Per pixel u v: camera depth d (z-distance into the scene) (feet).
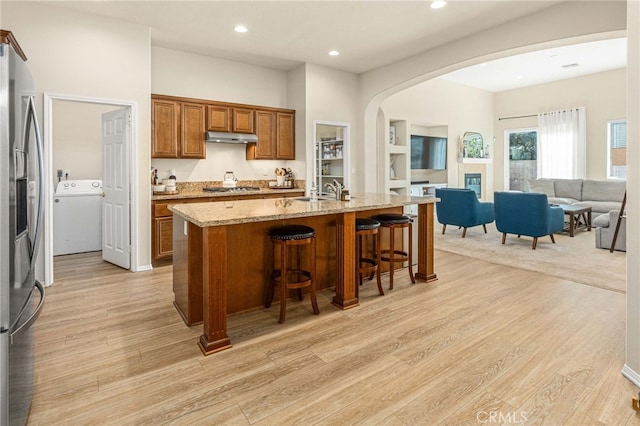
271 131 18.89
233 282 9.94
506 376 6.83
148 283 12.66
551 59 21.95
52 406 6.04
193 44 16.14
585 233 21.52
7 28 11.66
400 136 25.32
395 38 15.44
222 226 8.00
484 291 11.61
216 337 7.91
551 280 12.69
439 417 5.74
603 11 11.62
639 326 6.45
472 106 29.09
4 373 4.75
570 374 6.86
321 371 7.09
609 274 13.29
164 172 16.98
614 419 5.63
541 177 27.94
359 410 5.93
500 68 23.80
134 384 6.69
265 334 8.73
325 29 14.47
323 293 11.58
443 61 16.22
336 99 20.04
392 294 11.43
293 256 10.92
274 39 15.56
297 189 18.92
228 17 13.35
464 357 7.54
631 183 6.55
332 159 22.71
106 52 13.30
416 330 8.84
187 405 6.09
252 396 6.32
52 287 12.19
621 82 24.07
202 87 17.69
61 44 12.46
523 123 29.14
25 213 5.52
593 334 8.52
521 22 13.46
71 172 18.24
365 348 7.98
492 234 21.56
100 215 17.75
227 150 18.66
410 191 25.62
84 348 8.02
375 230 11.07
